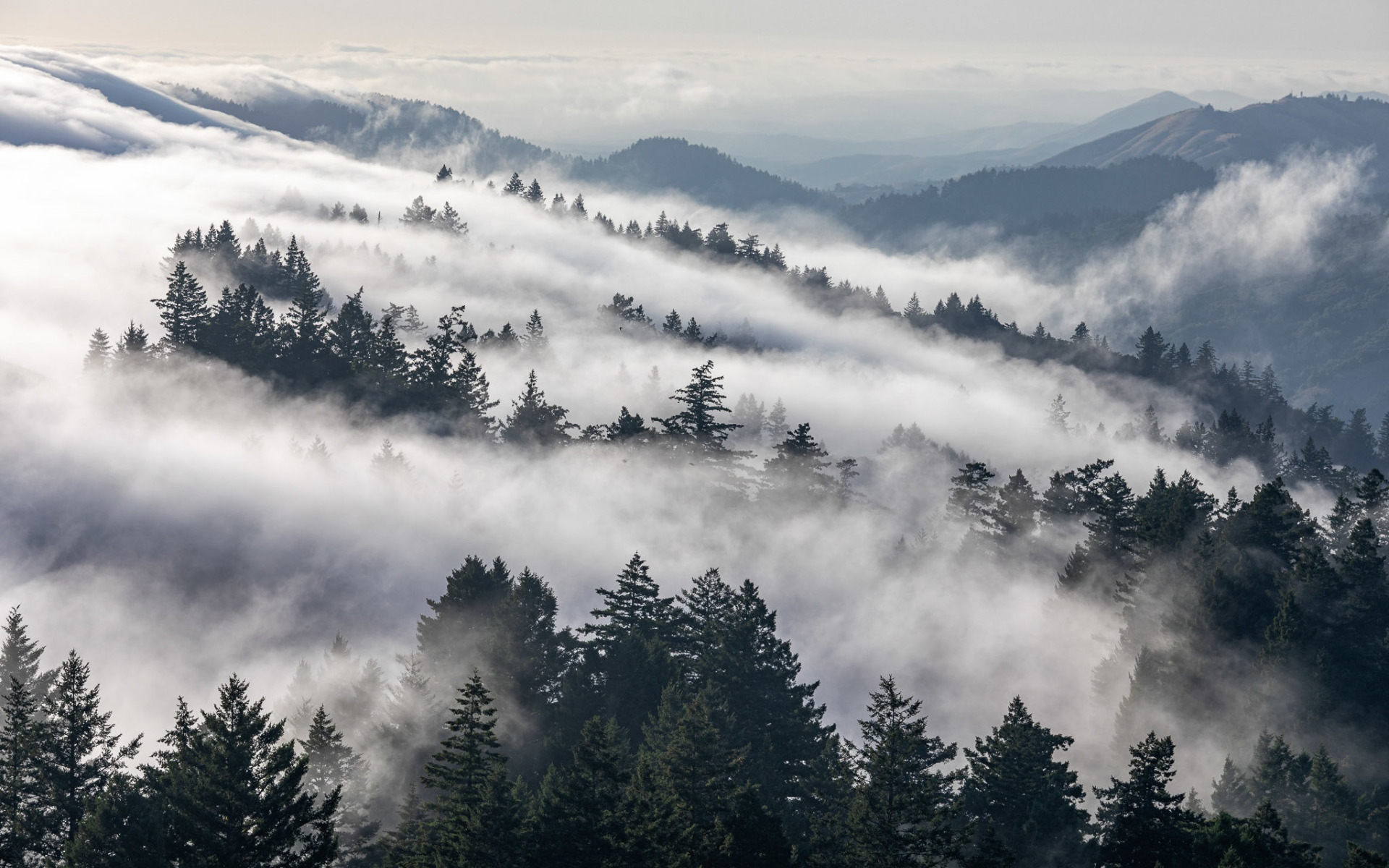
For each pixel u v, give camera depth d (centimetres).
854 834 3716
